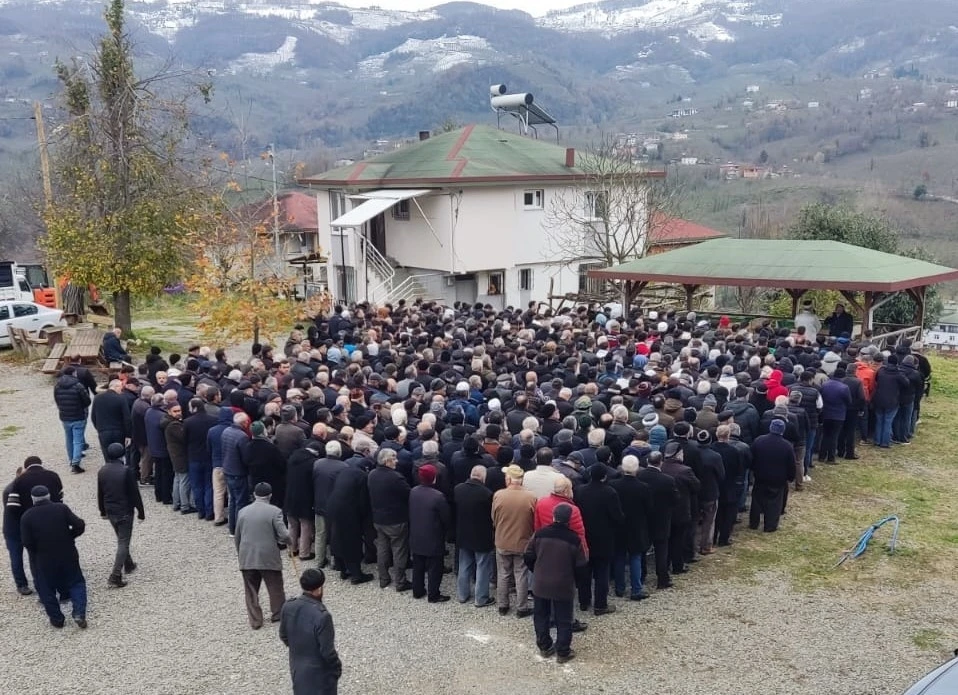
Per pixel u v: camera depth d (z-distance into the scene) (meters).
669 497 9.98
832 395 14.58
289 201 48.09
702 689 8.23
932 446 15.91
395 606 10.02
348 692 8.27
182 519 12.71
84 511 13.02
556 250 32.66
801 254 21.31
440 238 30.98
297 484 11.08
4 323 25.41
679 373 13.78
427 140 35.81
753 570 10.82
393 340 17.97
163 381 14.05
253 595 9.43
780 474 11.72
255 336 21.52
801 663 8.66
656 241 34.38
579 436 11.01
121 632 9.48
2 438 16.84
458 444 10.63
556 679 8.44
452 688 8.32
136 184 24.53
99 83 24.89
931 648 8.91
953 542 11.59
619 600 10.09
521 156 33.19
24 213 42.44
